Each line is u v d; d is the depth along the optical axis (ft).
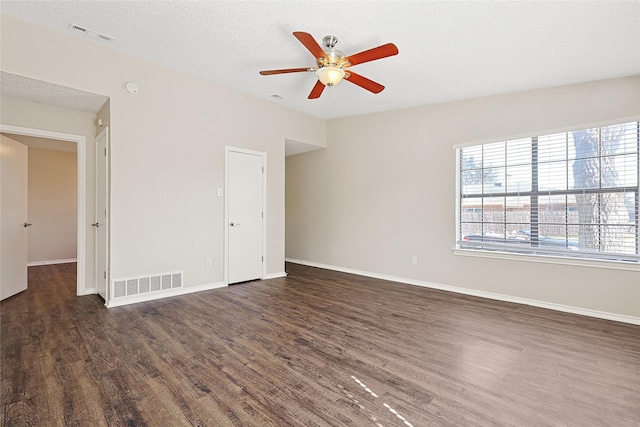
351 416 5.42
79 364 7.09
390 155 15.89
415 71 11.02
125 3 8.11
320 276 16.75
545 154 11.65
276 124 16.11
